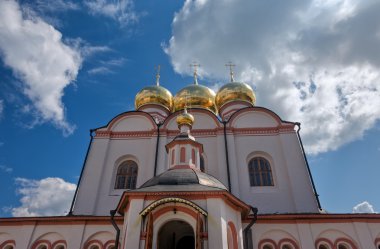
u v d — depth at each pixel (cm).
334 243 1691
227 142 2316
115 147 2375
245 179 2166
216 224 1304
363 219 1734
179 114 2380
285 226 1741
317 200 2064
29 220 1842
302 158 2206
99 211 2069
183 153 1858
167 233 1700
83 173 2223
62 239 1791
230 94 3017
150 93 3072
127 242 1298
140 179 2197
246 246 1612
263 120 2461
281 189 2114
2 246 1786
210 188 1426
